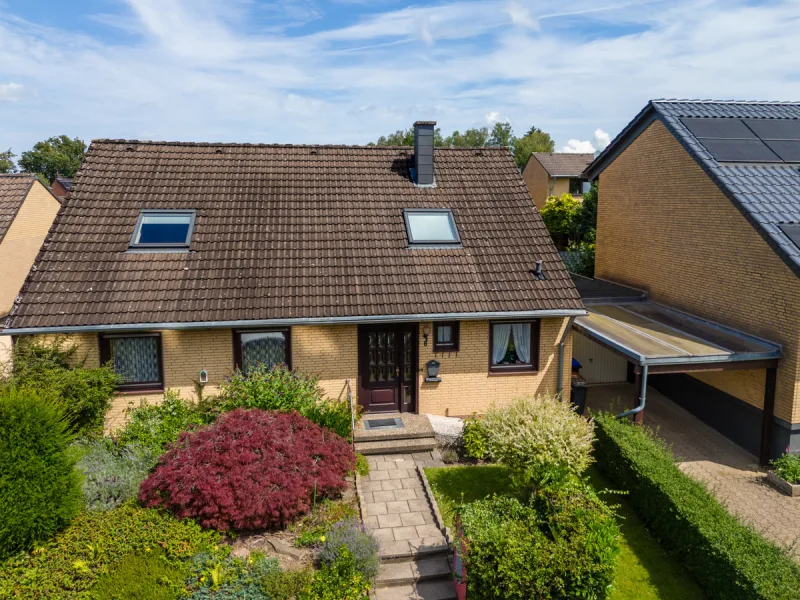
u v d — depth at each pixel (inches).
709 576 328.2
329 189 593.0
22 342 450.9
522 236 568.7
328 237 543.5
